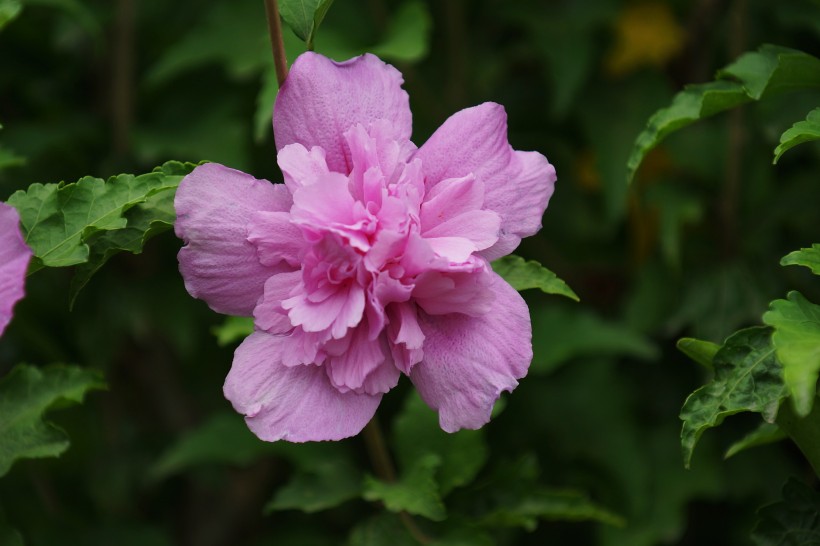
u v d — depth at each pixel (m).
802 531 0.68
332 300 0.65
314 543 0.84
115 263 0.84
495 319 0.66
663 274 0.83
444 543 0.73
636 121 0.85
